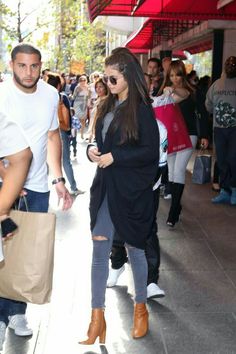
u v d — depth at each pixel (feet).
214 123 26.05
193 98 22.13
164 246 19.90
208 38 52.85
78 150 46.06
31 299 10.43
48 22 84.48
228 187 26.58
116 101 12.76
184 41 58.44
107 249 12.75
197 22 47.50
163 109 19.92
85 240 20.43
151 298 15.25
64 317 14.16
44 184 12.89
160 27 57.31
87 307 14.74
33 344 12.80
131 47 81.00
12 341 12.92
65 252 19.01
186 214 24.50
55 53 123.54
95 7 33.35
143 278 13.14
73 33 119.75
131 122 12.08
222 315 14.47
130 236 12.47
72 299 15.20
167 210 25.16
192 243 20.33
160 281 16.62
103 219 12.66
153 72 27.07
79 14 95.20
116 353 12.50
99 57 159.53
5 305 12.47
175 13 36.37
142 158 12.17
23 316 13.15
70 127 28.27
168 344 12.92
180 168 21.52
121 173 12.31
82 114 54.08
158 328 13.66
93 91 54.39
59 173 13.84
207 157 31.30
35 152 12.46
